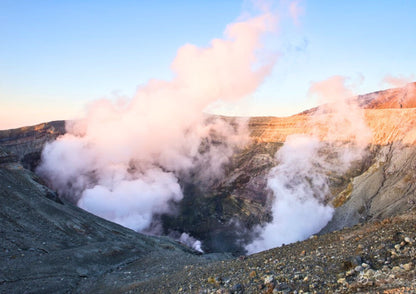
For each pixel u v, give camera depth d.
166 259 54.41
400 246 17.97
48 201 70.88
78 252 51.62
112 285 38.19
